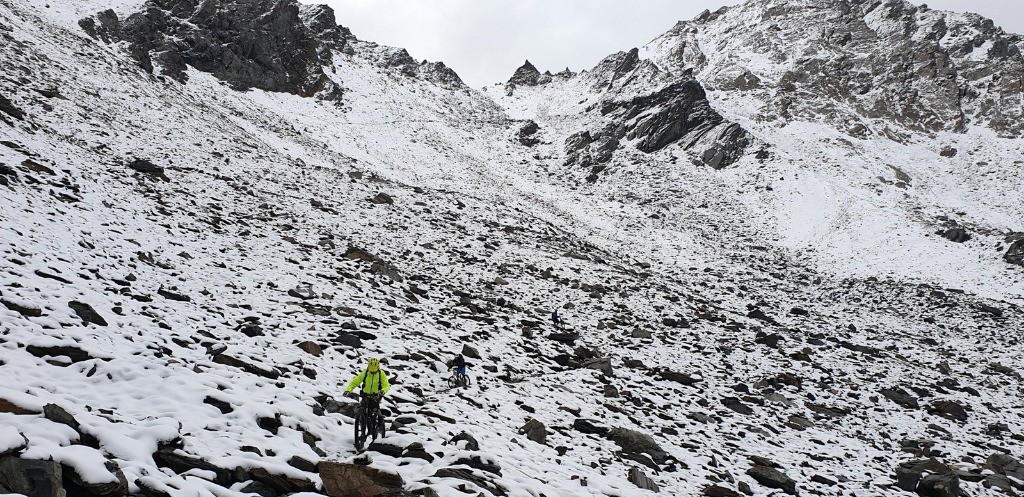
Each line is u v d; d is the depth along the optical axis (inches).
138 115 1641.2
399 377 594.6
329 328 689.6
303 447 352.2
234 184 1384.1
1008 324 1628.9
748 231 2487.7
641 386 810.2
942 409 950.4
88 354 385.7
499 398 612.7
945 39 4594.0
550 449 496.4
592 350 912.9
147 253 755.4
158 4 2716.5
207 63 2640.3
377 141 2792.8
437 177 2544.3
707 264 2048.5
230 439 320.5
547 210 2431.1
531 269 1411.2
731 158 3154.5
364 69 3823.8
